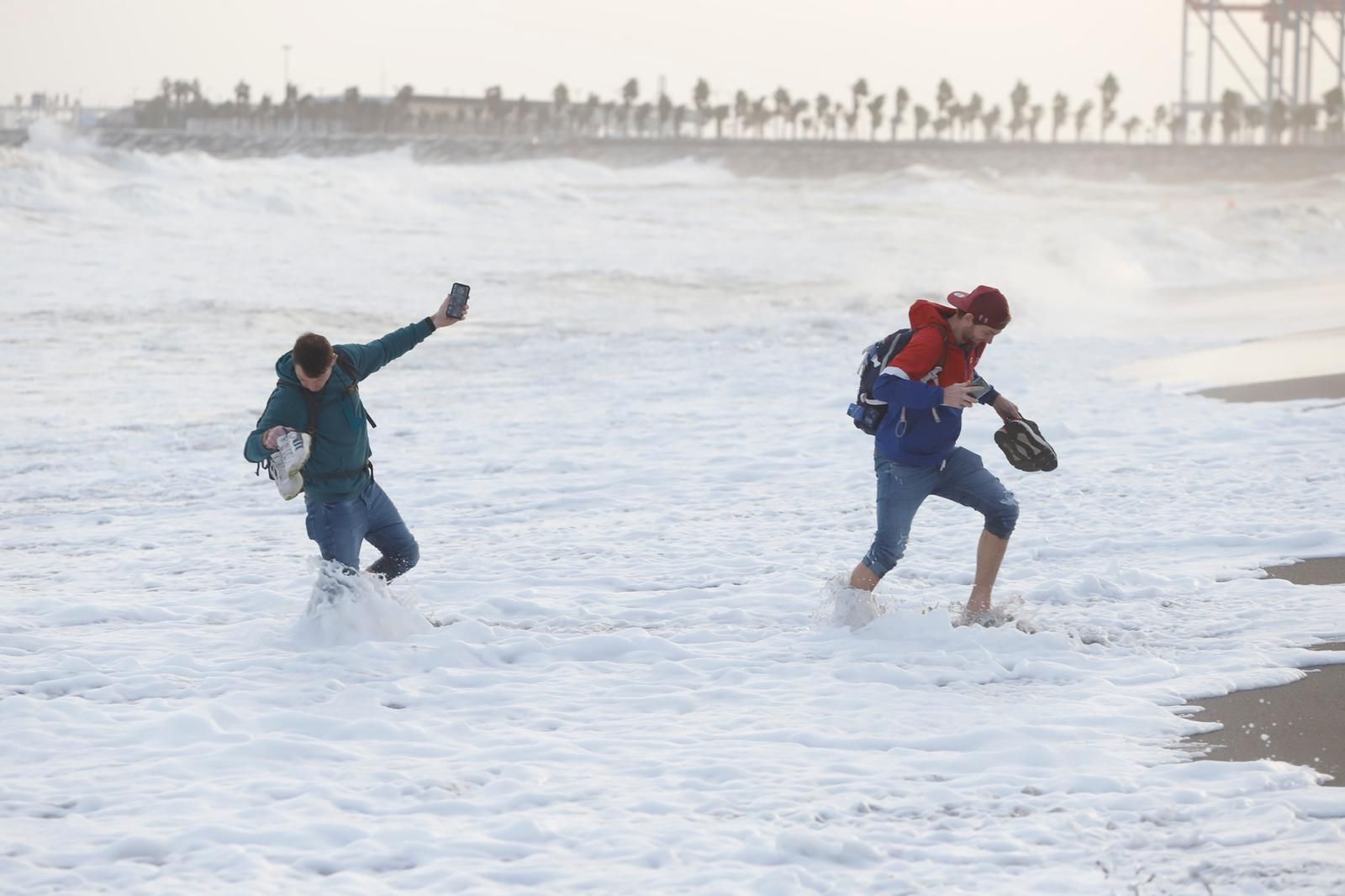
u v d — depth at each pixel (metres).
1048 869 10.77
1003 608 18.69
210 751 14.21
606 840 11.60
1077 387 43.00
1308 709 14.70
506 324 66.69
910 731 14.38
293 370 17.88
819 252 120.12
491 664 17.73
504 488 30.55
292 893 10.61
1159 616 18.80
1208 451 31.55
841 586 18.91
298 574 23.45
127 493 31.41
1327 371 43.62
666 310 73.88
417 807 12.50
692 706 15.66
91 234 106.38
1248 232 131.88
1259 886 10.20
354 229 125.19
